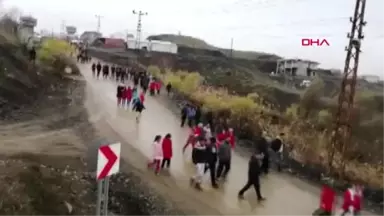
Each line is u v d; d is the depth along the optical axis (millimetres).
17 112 22812
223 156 15383
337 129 18844
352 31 18609
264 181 16125
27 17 56062
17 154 15031
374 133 28188
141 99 25703
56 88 32031
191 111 24031
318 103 35156
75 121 22781
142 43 94750
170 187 14336
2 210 9195
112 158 6438
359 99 34000
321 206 11961
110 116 24906
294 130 23641
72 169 14328
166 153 15867
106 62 68875
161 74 50375
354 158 21328
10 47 31031
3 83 24578
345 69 18984
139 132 21594
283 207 13477
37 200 10359
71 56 57094
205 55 99625
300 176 17109
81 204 11625
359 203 11625
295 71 89812
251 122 24016
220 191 14500
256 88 54938
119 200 12766
